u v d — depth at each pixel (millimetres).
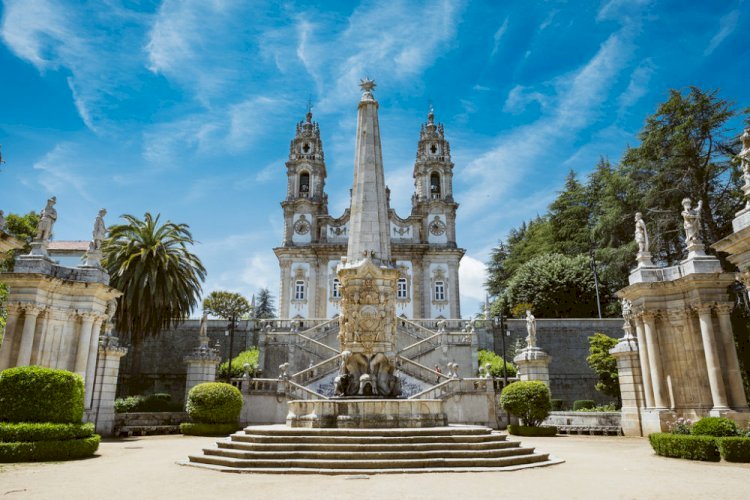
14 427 13625
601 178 50062
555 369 38938
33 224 33656
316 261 54719
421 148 60844
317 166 58938
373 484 9938
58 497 8922
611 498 8719
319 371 27656
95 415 21969
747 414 16469
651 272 19859
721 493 9172
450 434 13234
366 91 20375
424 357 32906
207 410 23219
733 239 13820
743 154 14328
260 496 8844
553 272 47719
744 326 25375
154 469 12250
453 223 57656
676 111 36406
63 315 19453
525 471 11664
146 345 39156
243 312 73812
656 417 19047
